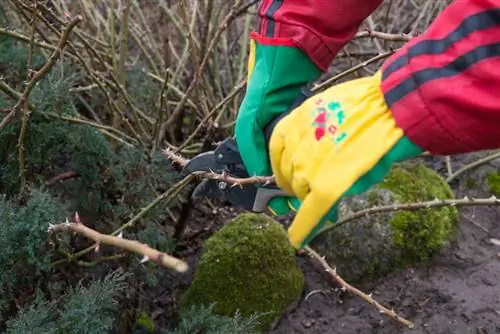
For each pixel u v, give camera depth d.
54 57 1.33
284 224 1.98
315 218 0.82
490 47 0.78
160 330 1.62
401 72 0.81
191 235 1.95
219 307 1.63
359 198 1.79
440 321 1.64
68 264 1.62
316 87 1.71
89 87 1.83
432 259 1.79
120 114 1.67
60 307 1.48
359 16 1.03
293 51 1.01
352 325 1.67
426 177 1.89
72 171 1.64
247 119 1.00
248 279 1.66
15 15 2.07
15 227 1.33
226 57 2.20
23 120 1.39
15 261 1.38
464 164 2.12
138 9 2.20
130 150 1.60
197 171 1.19
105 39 2.28
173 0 2.52
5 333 1.42
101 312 1.36
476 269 1.77
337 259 1.77
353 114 0.82
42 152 1.60
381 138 0.80
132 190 1.59
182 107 1.80
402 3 2.76
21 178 1.48
